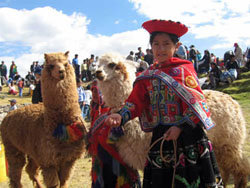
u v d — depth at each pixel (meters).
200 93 2.11
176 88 2.09
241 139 3.50
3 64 25.80
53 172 3.61
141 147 2.82
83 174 5.01
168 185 2.12
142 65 8.26
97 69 2.86
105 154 2.86
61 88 3.54
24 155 4.45
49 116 3.56
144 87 2.30
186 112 2.07
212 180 2.07
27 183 5.00
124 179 2.84
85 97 9.80
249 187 3.75
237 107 3.57
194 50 17.17
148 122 2.34
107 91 2.92
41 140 3.62
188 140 2.10
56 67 3.47
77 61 19.19
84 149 3.68
